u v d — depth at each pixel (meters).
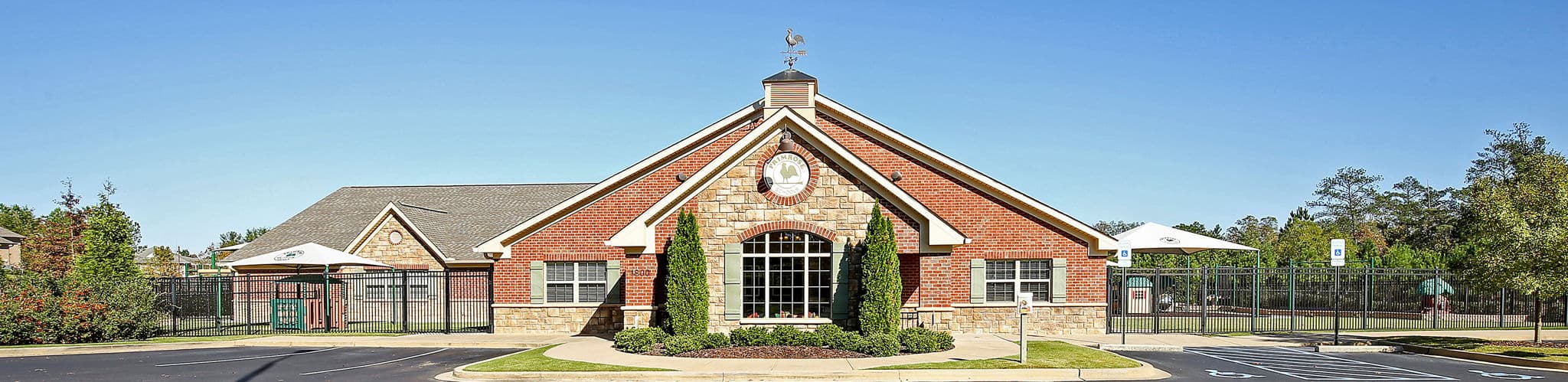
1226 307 40.97
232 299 37.81
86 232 44.97
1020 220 27.27
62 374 20.03
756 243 24.94
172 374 19.67
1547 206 24.88
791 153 24.92
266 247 40.47
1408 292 33.44
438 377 18.62
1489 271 24.23
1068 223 27.08
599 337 27.16
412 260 36.88
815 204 24.72
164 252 65.38
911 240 24.61
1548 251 23.11
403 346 25.41
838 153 24.61
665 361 19.67
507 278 28.89
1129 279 34.31
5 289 26.58
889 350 20.36
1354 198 100.06
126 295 27.75
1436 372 19.47
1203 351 23.45
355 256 33.56
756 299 24.72
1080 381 17.83
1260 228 106.00
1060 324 27.03
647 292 26.30
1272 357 22.25
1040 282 27.39
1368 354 23.12
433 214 40.31
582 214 28.72
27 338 25.72
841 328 23.94
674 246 23.69
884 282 22.98
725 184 25.00
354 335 28.23
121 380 18.98
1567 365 19.98
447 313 29.98
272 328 30.89
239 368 20.50
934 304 26.39
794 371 18.02
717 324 24.61
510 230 28.73
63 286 27.20
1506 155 73.56
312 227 42.38
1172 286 34.75
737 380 17.72
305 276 30.64
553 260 28.69
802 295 24.75
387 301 36.56
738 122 29.27
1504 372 19.56
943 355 20.45
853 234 24.59
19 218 96.56
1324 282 39.62
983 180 27.33
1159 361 21.22
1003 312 27.06
